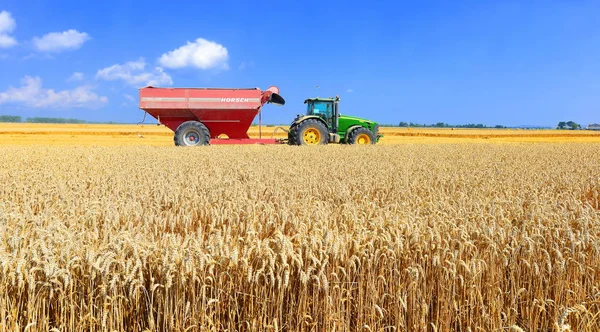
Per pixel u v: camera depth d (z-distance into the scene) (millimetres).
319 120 23734
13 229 4672
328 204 6969
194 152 17875
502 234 4629
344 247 4113
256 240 4098
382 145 24625
